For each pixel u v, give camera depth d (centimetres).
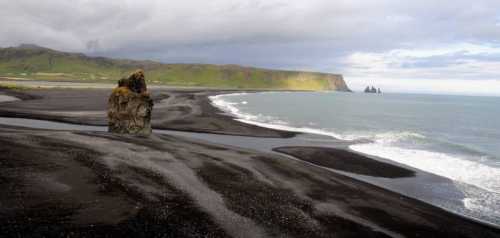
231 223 1281
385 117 6294
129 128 3108
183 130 3853
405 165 2514
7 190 1323
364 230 1341
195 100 8644
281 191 1694
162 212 1294
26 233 1050
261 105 8819
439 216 1562
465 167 2456
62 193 1361
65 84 13638
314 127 4591
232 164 2106
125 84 3180
